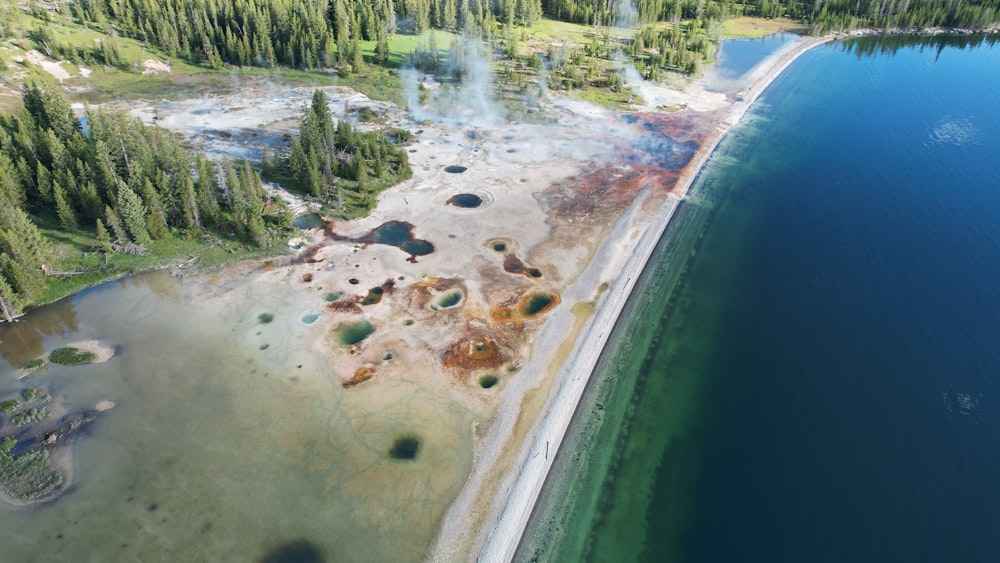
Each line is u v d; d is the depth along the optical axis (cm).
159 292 5919
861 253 6938
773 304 6162
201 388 4856
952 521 4000
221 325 5506
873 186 8488
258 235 6469
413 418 4631
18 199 6550
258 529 3869
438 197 7806
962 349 5447
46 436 4444
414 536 3856
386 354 5219
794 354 5491
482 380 4997
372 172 8219
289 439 4447
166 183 6631
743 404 4981
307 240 6756
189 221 6662
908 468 4372
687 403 5000
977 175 8675
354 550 3775
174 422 4569
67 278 5997
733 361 5431
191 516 3938
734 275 6638
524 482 4212
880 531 3953
